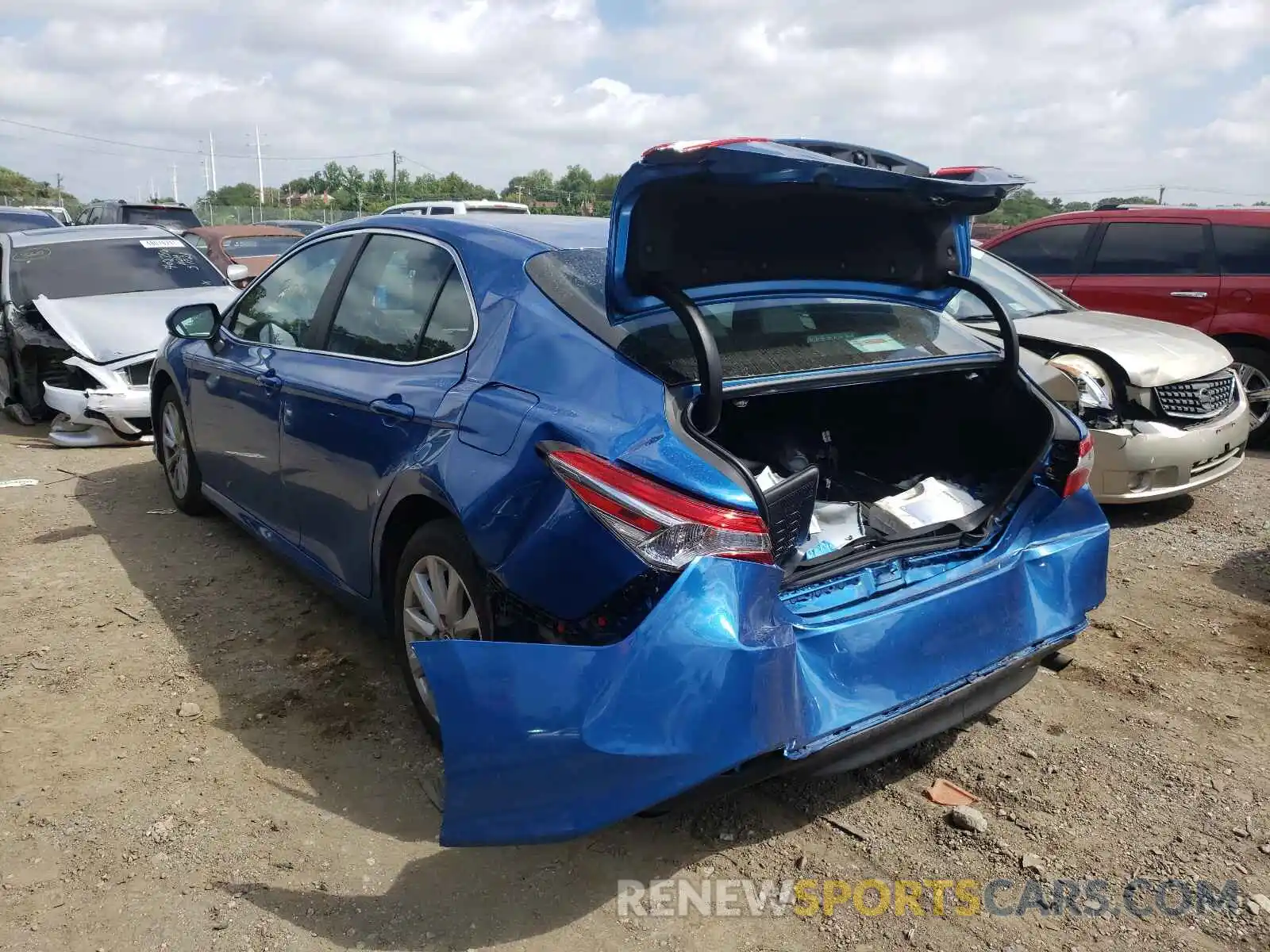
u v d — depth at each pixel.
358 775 3.06
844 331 3.03
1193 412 5.52
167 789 2.97
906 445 3.70
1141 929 2.47
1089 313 6.44
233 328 4.62
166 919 2.45
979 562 2.96
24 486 6.21
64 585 4.56
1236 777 3.13
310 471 3.74
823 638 2.50
